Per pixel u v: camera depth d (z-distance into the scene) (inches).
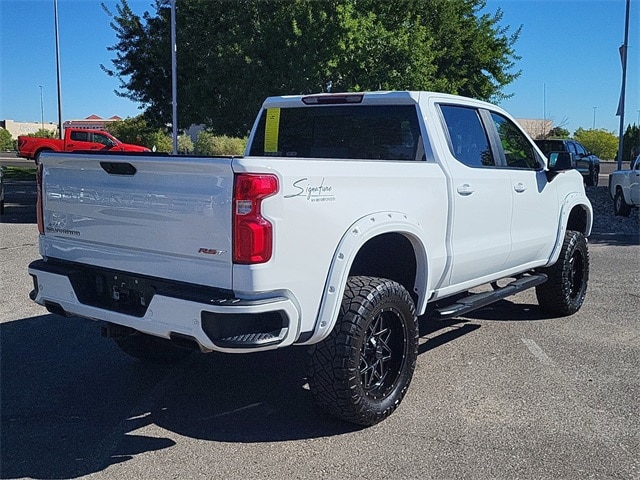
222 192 138.9
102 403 181.5
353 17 597.3
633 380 198.8
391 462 147.6
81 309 165.9
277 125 233.1
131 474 142.6
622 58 907.4
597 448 154.6
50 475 142.1
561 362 215.3
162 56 705.6
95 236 165.6
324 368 155.7
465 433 162.2
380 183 166.6
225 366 211.9
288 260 142.8
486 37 754.8
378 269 189.2
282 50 595.5
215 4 652.1
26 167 1353.3
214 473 143.0
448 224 192.5
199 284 144.6
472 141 215.6
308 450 153.6
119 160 153.6
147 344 207.2
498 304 295.7
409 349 172.6
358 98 209.3
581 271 278.4
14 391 189.6
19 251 420.2
